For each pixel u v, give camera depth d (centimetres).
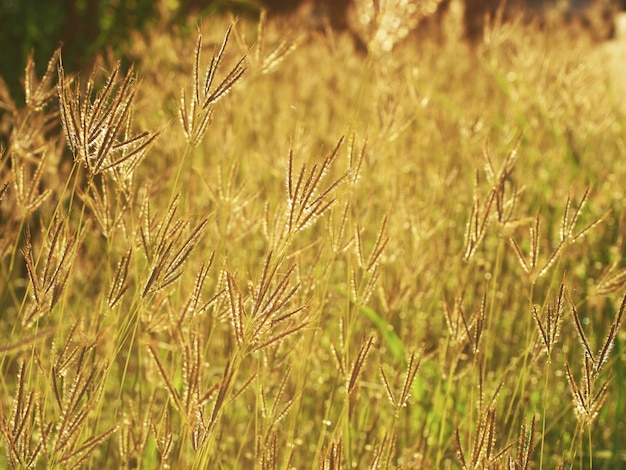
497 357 244
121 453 209
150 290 195
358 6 240
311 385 240
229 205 217
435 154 291
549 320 198
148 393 237
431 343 243
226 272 191
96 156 190
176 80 257
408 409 231
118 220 207
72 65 493
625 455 231
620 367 231
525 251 257
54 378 196
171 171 220
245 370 235
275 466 198
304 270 219
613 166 308
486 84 405
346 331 213
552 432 232
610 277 212
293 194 190
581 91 286
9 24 496
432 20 520
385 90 235
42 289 197
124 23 502
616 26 513
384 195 249
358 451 225
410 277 225
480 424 197
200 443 193
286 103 366
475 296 251
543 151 315
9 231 223
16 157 209
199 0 528
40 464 222
